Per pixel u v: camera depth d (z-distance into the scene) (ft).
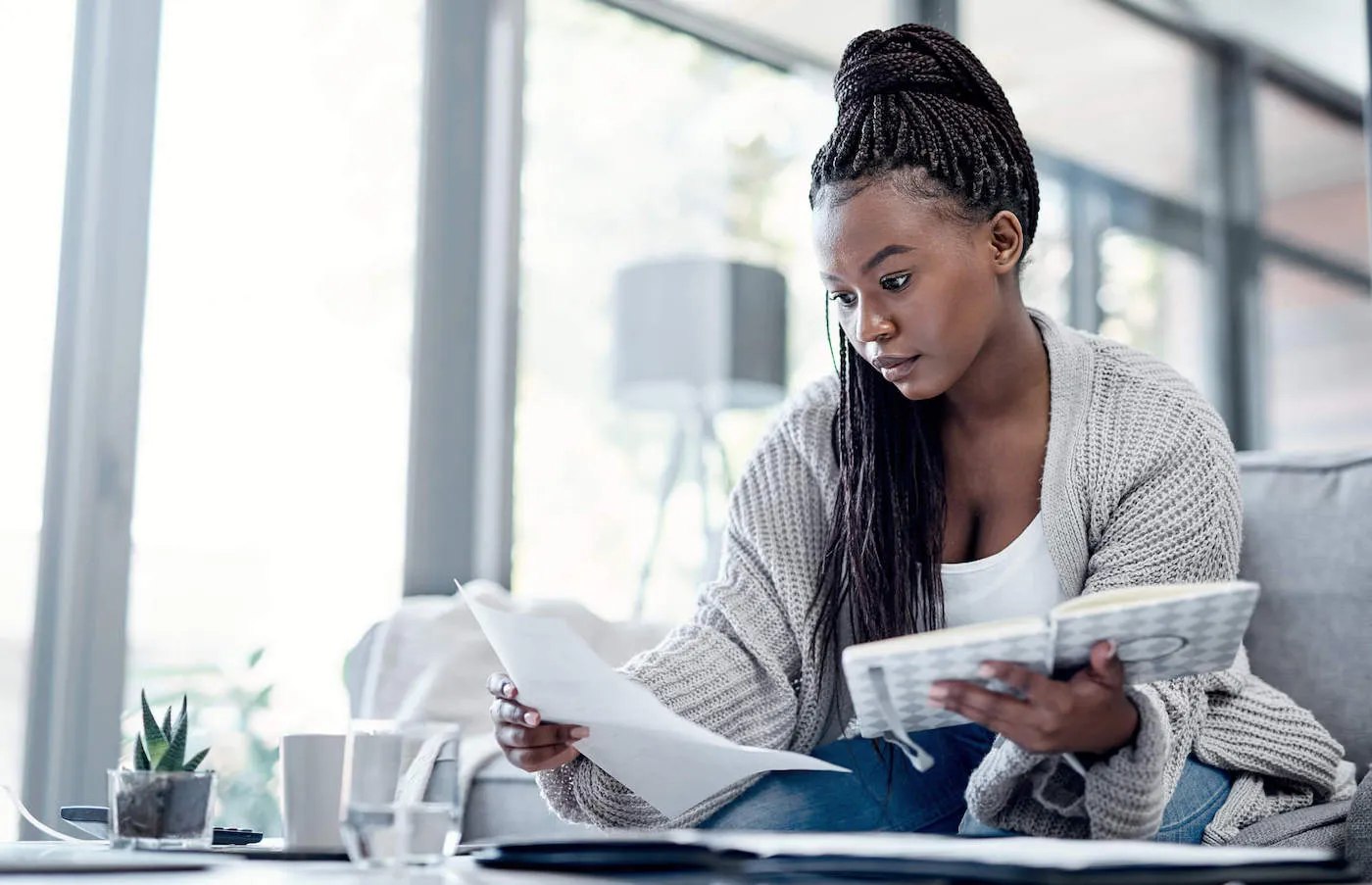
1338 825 4.17
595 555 11.10
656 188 11.86
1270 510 5.49
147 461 9.23
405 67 10.87
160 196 9.46
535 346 11.09
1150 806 3.29
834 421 4.73
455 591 10.62
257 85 10.01
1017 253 4.11
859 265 3.94
